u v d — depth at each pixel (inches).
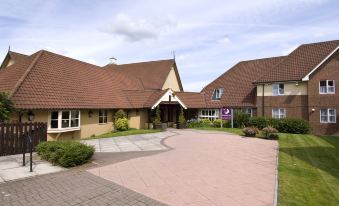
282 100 1107.3
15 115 661.9
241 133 903.7
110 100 1000.9
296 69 1095.6
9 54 1032.2
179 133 916.6
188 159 457.4
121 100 1065.5
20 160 427.8
